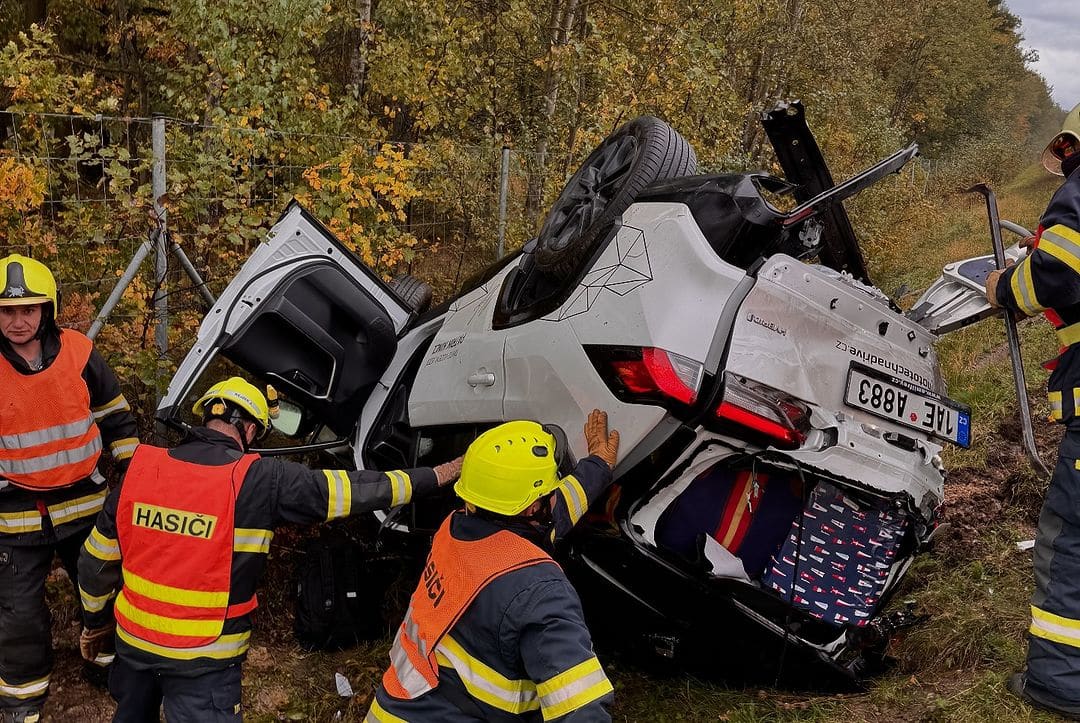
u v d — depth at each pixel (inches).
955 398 228.7
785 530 126.4
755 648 117.0
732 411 105.9
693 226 116.3
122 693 107.5
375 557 161.3
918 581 156.3
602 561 116.0
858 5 648.4
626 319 113.3
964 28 1363.2
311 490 106.6
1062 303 110.3
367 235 219.6
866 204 497.0
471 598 85.2
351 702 141.8
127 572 103.7
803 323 113.7
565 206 148.1
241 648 107.0
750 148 536.7
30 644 125.4
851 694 125.8
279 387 159.6
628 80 325.1
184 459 104.7
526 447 91.1
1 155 172.4
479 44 369.4
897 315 122.4
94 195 206.1
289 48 269.6
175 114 324.2
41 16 357.4
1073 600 107.7
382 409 171.8
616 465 110.5
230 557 102.6
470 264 293.6
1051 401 116.0
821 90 532.4
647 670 132.0
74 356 124.1
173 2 264.8
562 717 79.5
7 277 114.4
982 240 510.3
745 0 446.3
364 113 295.4
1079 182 110.3
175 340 192.5
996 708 111.6
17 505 122.3
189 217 191.9
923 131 1387.8
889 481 116.3
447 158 275.3
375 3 347.6
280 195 211.2
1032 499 175.0
